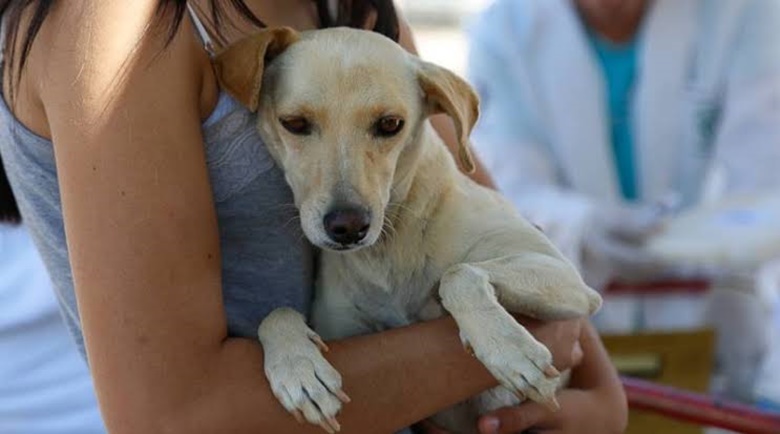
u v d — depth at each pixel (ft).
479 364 5.70
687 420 7.34
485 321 5.62
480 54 12.66
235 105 5.60
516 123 12.51
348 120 6.06
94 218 4.99
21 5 5.20
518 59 12.41
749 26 12.07
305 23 6.94
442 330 5.74
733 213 11.52
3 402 7.41
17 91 5.27
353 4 7.16
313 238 5.94
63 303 5.96
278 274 6.16
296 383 5.26
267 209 5.93
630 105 12.34
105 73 4.99
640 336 10.00
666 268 11.48
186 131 5.18
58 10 5.07
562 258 6.44
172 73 5.16
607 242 11.37
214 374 5.21
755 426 7.19
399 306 6.54
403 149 6.33
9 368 7.41
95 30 5.00
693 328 11.05
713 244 10.96
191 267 5.14
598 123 12.32
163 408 5.06
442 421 6.70
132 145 5.00
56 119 5.03
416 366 5.60
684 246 11.02
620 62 12.35
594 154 12.36
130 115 5.00
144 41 5.09
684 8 12.16
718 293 11.80
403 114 6.20
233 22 6.17
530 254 6.30
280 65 6.10
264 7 6.63
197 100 5.37
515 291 5.99
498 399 6.55
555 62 12.31
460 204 6.63
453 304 5.74
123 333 5.01
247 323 6.21
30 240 7.39
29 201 5.60
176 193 5.08
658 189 12.50
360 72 6.11
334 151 6.01
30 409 7.43
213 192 5.67
